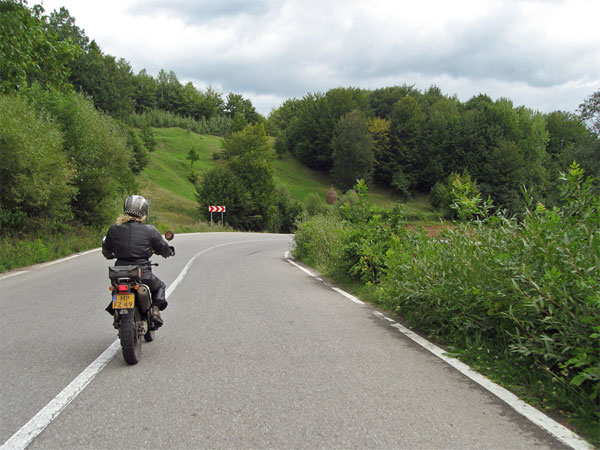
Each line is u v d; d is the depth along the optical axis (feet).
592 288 13.47
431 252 21.62
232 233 141.79
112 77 296.71
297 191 333.01
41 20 44.86
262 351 17.69
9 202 59.31
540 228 16.44
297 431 10.99
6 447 10.17
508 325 17.01
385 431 11.03
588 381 13.52
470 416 11.94
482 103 357.41
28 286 33.40
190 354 17.29
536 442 10.59
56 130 65.57
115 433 10.84
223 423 11.39
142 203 17.99
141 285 16.52
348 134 327.67
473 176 286.25
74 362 16.26
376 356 17.16
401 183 318.24
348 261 36.35
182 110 503.20
